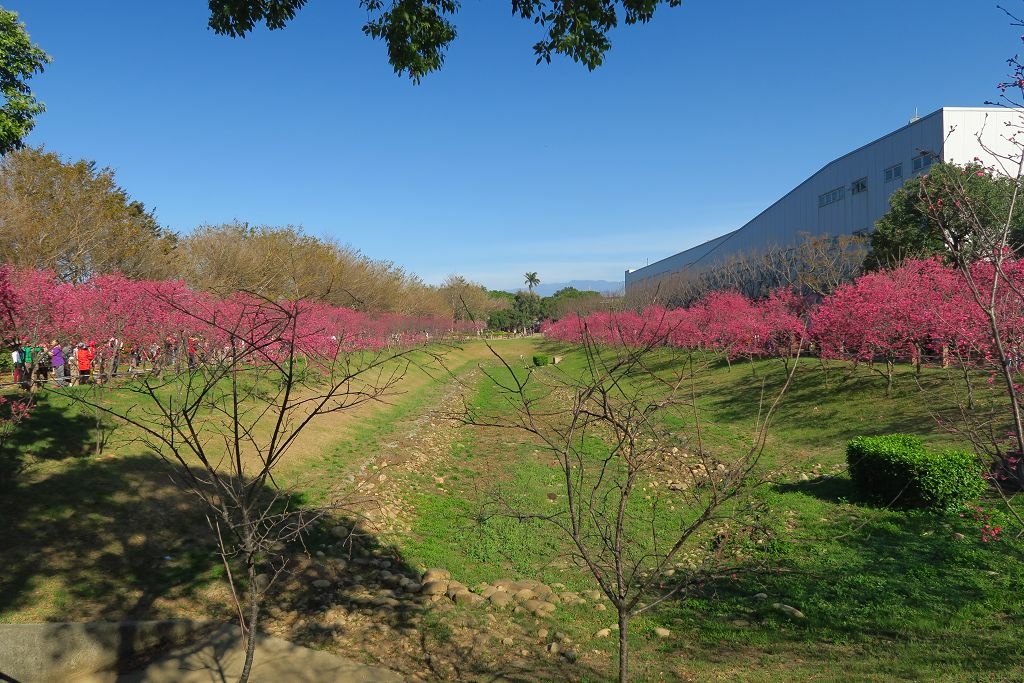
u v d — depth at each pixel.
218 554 8.87
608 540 4.97
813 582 8.14
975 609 6.96
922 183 6.11
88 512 9.46
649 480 13.38
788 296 29.75
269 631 7.03
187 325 16.36
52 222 27.81
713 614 7.64
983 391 16.16
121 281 18.31
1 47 12.99
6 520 8.80
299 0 7.99
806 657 6.32
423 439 18.91
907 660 5.96
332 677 5.93
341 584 8.48
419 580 8.84
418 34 8.01
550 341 80.94
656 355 35.88
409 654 6.56
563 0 7.81
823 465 14.03
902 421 16.39
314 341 16.59
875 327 19.92
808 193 44.75
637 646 6.88
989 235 5.78
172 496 10.55
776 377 26.05
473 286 94.19
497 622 7.47
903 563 8.34
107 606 7.23
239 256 32.09
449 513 12.32
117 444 12.74
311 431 17.28
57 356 17.31
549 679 6.03
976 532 8.95
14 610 6.89
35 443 12.05
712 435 18.56
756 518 6.84
